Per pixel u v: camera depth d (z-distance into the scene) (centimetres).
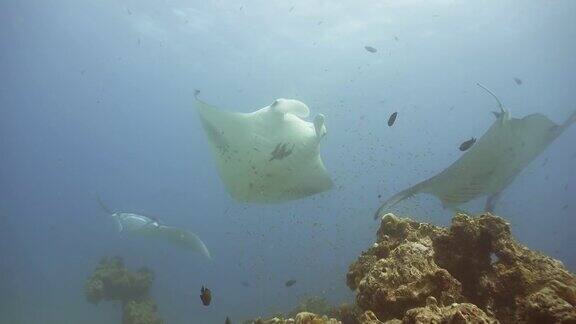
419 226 398
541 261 327
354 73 3666
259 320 409
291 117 724
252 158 687
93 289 1209
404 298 294
